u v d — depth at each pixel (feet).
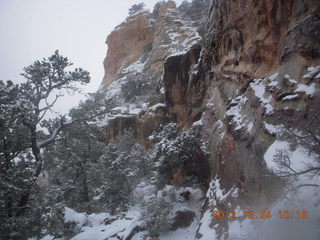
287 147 21.71
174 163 49.39
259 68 35.47
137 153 70.49
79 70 53.21
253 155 27.27
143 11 208.85
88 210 64.18
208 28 56.85
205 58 56.59
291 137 20.83
